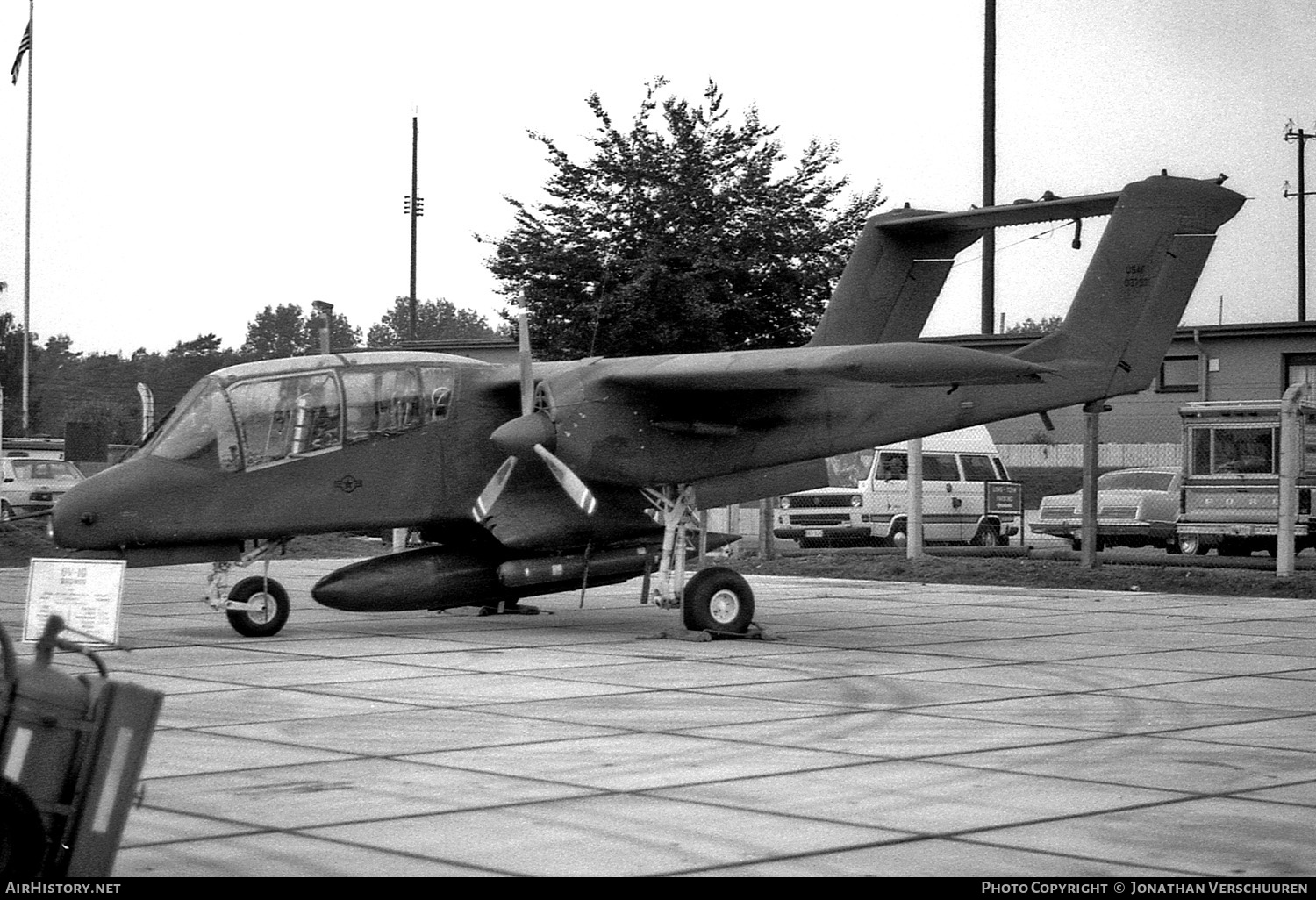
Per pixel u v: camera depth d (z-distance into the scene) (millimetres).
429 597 15641
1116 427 39656
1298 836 6711
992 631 16234
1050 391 17000
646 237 28312
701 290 27500
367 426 15297
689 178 28453
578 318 28031
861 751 8828
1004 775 8125
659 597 15453
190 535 14438
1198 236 17672
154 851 6348
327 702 10680
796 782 7887
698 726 9695
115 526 14094
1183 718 10180
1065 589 22562
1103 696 11180
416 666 12844
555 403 14812
